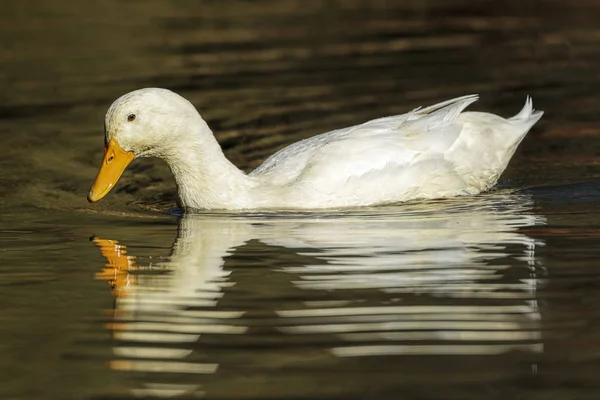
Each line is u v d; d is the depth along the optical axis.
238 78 19.33
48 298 9.42
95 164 15.03
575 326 8.41
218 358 8.02
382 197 12.30
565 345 8.07
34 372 7.87
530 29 22.75
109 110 12.02
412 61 20.31
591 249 10.40
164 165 15.20
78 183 14.20
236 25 24.03
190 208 12.51
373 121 12.93
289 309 8.93
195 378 7.69
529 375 7.59
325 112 17.08
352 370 7.73
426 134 12.48
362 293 9.26
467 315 8.69
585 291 9.16
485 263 10.02
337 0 27.00
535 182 13.52
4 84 19.23
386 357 7.92
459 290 9.28
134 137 11.97
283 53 21.17
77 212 12.72
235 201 12.27
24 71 20.11
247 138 15.98
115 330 8.62
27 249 11.01
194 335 8.47
